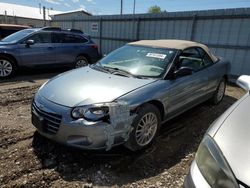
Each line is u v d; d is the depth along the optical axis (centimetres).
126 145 308
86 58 898
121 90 304
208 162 161
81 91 303
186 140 368
